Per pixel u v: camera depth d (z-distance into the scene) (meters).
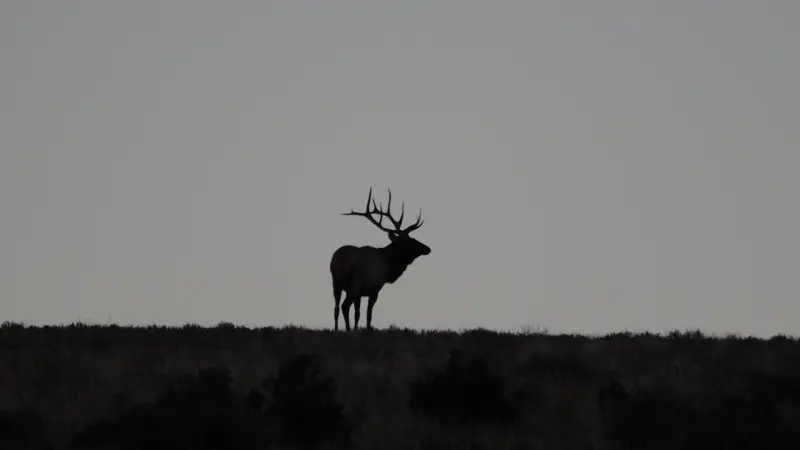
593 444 66.88
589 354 87.06
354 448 65.25
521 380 78.94
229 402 68.44
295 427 66.81
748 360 85.62
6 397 72.88
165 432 64.38
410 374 78.75
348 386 76.00
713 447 66.38
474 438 67.44
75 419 68.62
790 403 75.06
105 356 85.31
